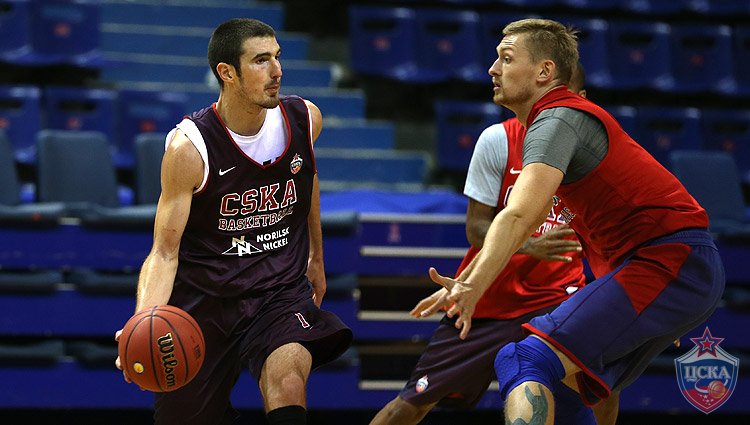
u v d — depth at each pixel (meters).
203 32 16.91
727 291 11.90
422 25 16.42
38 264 10.97
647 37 17.02
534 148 6.30
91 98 14.17
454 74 16.31
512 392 6.16
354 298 11.44
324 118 15.85
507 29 6.91
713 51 17.11
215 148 6.95
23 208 11.02
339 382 11.19
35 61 14.84
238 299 7.22
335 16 17.98
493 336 8.16
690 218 6.50
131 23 16.70
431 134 16.38
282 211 7.28
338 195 12.53
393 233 11.90
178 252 7.07
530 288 8.17
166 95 14.38
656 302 6.36
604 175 6.45
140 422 11.73
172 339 6.46
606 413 7.90
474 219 8.18
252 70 6.80
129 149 14.12
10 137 13.84
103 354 10.82
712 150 15.84
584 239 7.09
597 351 6.32
